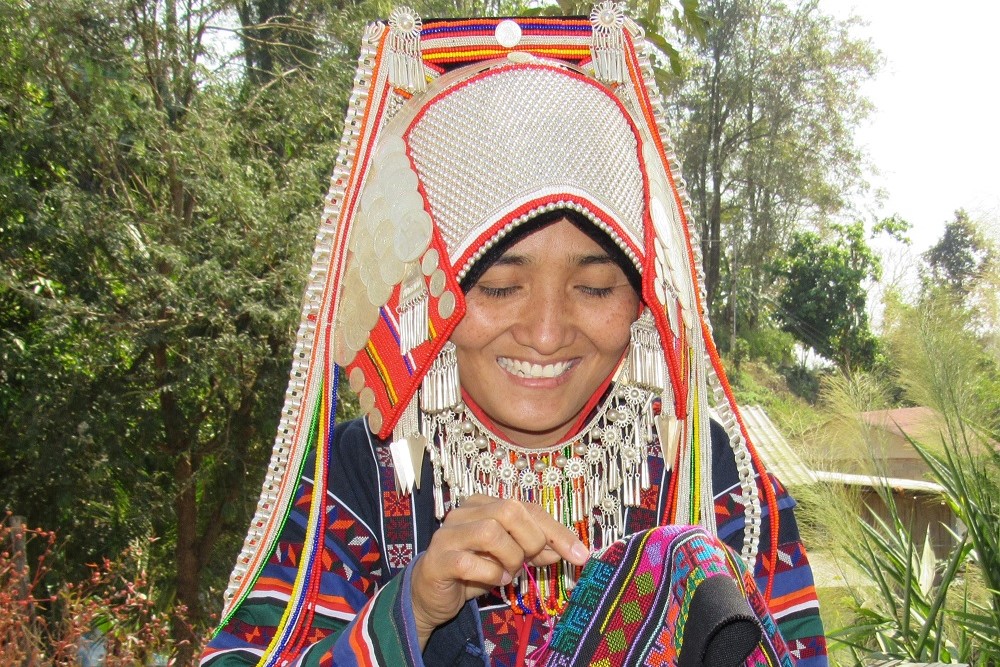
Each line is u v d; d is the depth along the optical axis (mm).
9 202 9844
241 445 11477
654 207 1155
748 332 25500
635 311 1165
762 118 27266
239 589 1162
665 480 1282
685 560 1005
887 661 2895
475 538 966
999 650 3041
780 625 1231
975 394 3189
